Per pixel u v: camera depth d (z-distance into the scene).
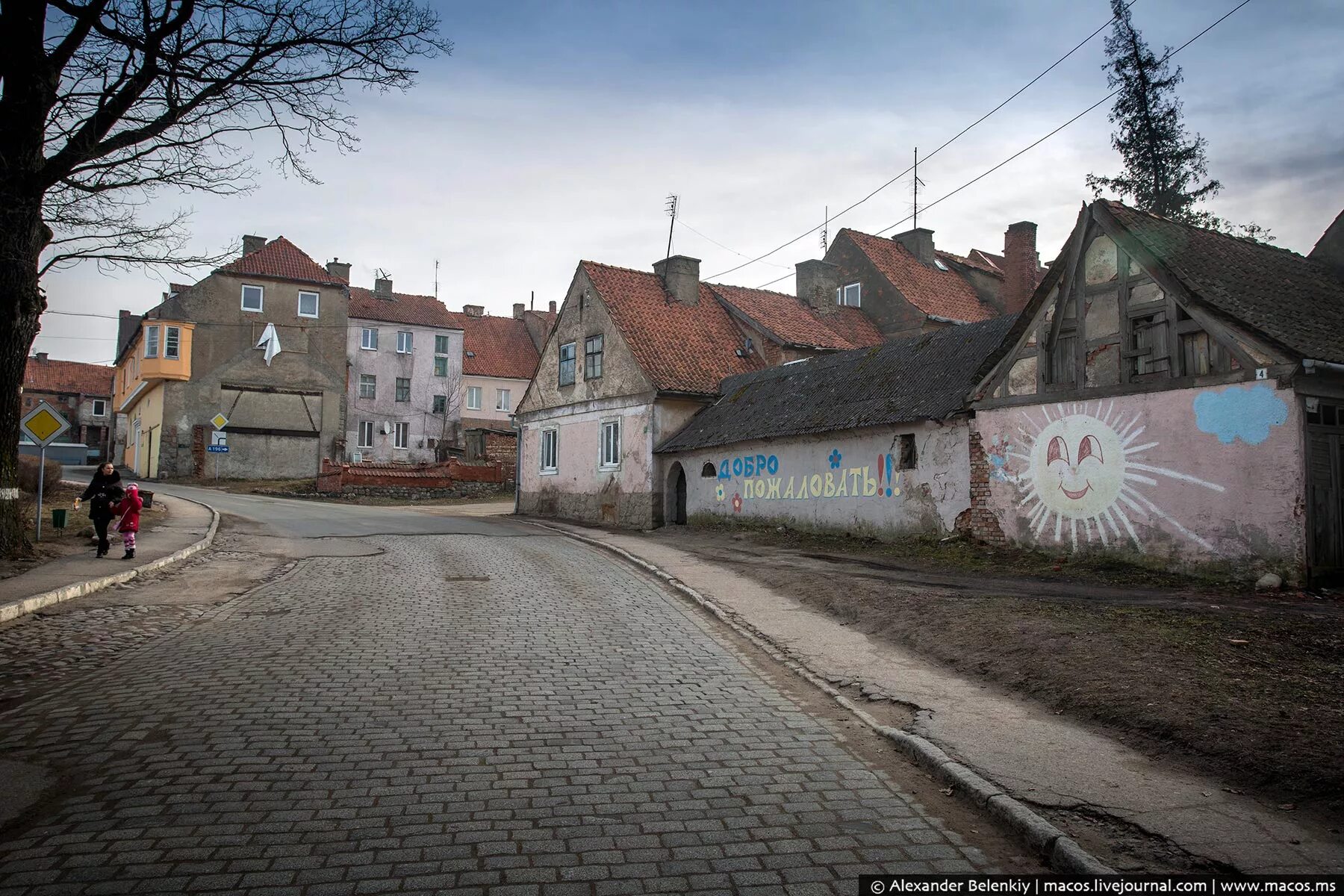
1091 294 13.86
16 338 13.15
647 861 4.29
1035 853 4.51
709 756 5.88
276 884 3.96
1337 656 7.64
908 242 38.84
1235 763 5.41
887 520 17.69
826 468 19.39
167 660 8.36
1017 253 34.12
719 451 23.02
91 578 12.48
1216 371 12.00
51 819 4.64
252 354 43.66
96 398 75.75
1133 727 6.24
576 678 7.88
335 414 45.25
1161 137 28.09
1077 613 9.76
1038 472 14.50
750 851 4.43
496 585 13.54
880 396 18.59
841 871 4.24
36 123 12.19
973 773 5.43
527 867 4.20
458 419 57.00
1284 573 11.06
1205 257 13.83
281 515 26.03
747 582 13.96
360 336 55.00
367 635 9.57
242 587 13.18
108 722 6.33
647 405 25.31
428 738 6.07
